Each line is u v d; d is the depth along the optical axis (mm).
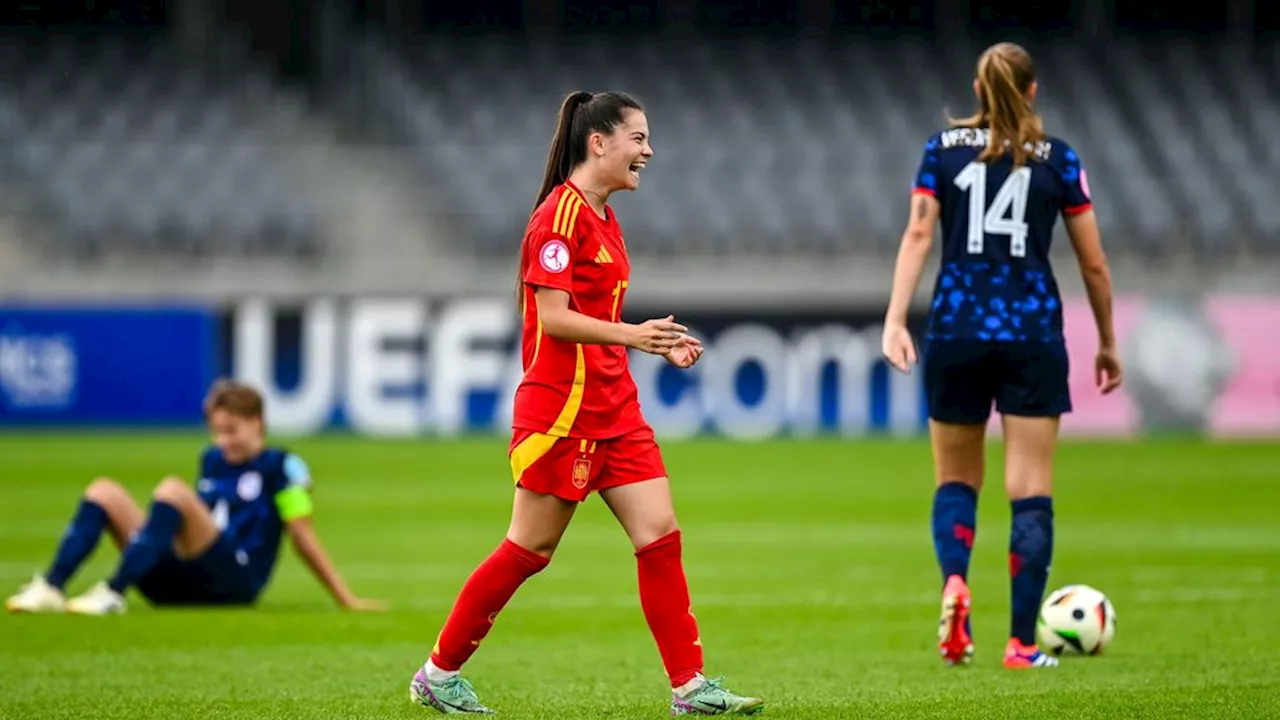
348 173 103188
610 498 18531
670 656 18500
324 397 86250
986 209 22594
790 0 120875
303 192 101375
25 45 113812
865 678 22016
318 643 26047
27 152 103125
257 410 30469
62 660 24141
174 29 117188
